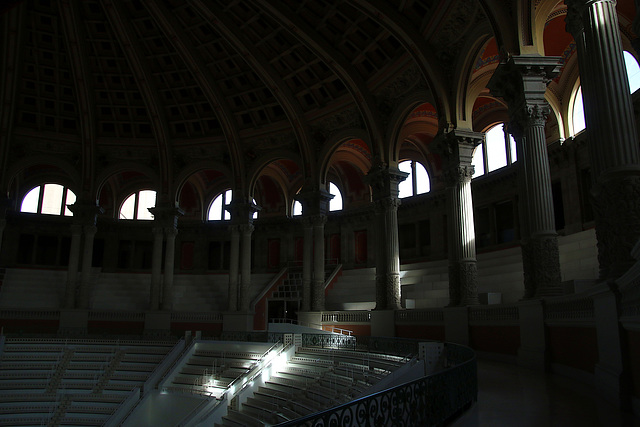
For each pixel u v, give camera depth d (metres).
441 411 6.22
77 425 20.23
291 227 37.66
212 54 27.62
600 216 9.57
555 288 13.61
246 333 24.89
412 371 13.00
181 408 20.94
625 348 7.97
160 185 31.45
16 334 27.06
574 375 11.48
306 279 27.72
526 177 14.59
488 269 23.77
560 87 24.33
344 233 36.06
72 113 31.05
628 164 9.02
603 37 9.68
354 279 32.19
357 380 15.28
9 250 34.97
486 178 29.02
